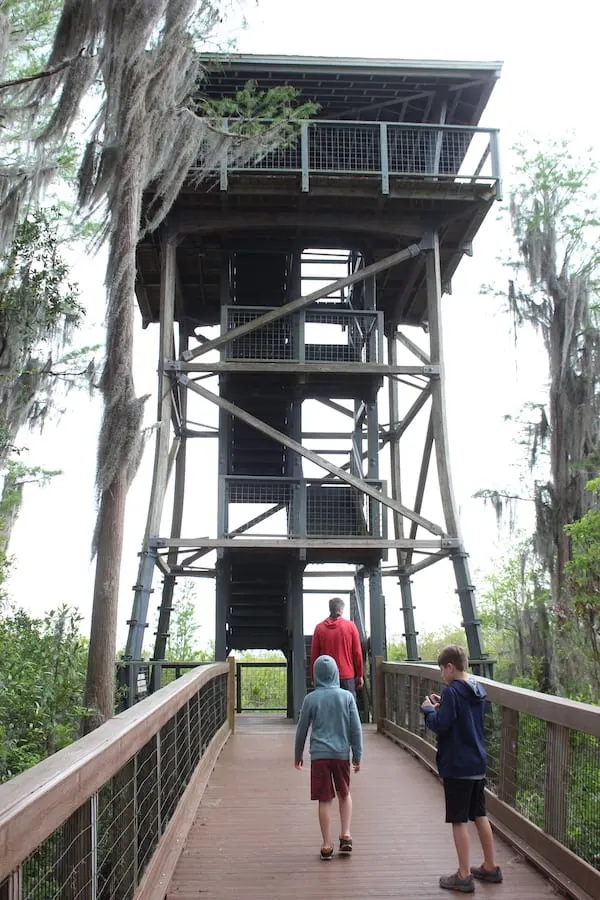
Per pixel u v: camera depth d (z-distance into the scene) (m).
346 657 9.80
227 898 5.29
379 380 17.11
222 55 13.38
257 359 16.80
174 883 5.59
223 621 16.83
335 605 10.05
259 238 17.84
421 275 19.53
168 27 10.82
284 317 17.19
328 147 17.27
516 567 30.20
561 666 20.22
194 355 16.17
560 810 5.52
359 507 17.14
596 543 18.27
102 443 10.81
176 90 11.98
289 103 17.33
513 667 21.58
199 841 6.64
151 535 15.66
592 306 24.91
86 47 10.60
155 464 15.80
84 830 3.53
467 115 18.11
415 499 19.12
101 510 10.86
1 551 11.95
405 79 17.02
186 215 16.80
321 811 6.20
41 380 14.28
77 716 10.36
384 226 17.22
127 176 10.81
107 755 3.76
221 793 8.45
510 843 6.31
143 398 10.89
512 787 6.57
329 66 16.55
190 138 12.18
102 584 10.71
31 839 2.64
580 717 5.07
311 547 16.03
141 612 15.26
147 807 5.68
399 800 8.08
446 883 5.37
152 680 15.27
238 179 16.19
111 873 4.57
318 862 6.05
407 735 11.29
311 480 17.16
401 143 17.23
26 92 11.88
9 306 12.98
